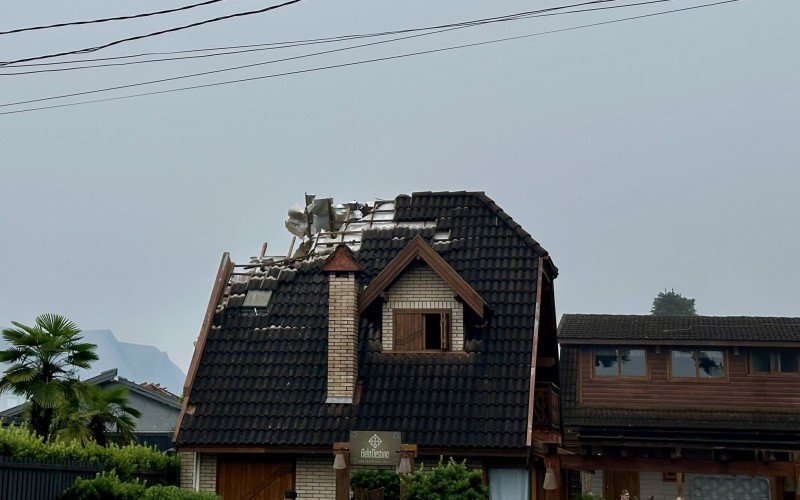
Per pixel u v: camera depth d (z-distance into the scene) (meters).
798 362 42.56
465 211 28.94
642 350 43.62
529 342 25.70
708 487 42.31
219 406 25.48
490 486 24.39
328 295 27.58
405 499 21.86
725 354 43.09
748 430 41.84
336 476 22.80
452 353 25.84
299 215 31.70
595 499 36.16
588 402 43.41
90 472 20.98
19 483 19.00
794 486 40.81
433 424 24.42
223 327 27.19
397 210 29.50
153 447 26.38
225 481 25.33
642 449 42.09
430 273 26.48
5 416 34.22
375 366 25.97
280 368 26.14
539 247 27.50
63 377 26.28
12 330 25.88
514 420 24.25
